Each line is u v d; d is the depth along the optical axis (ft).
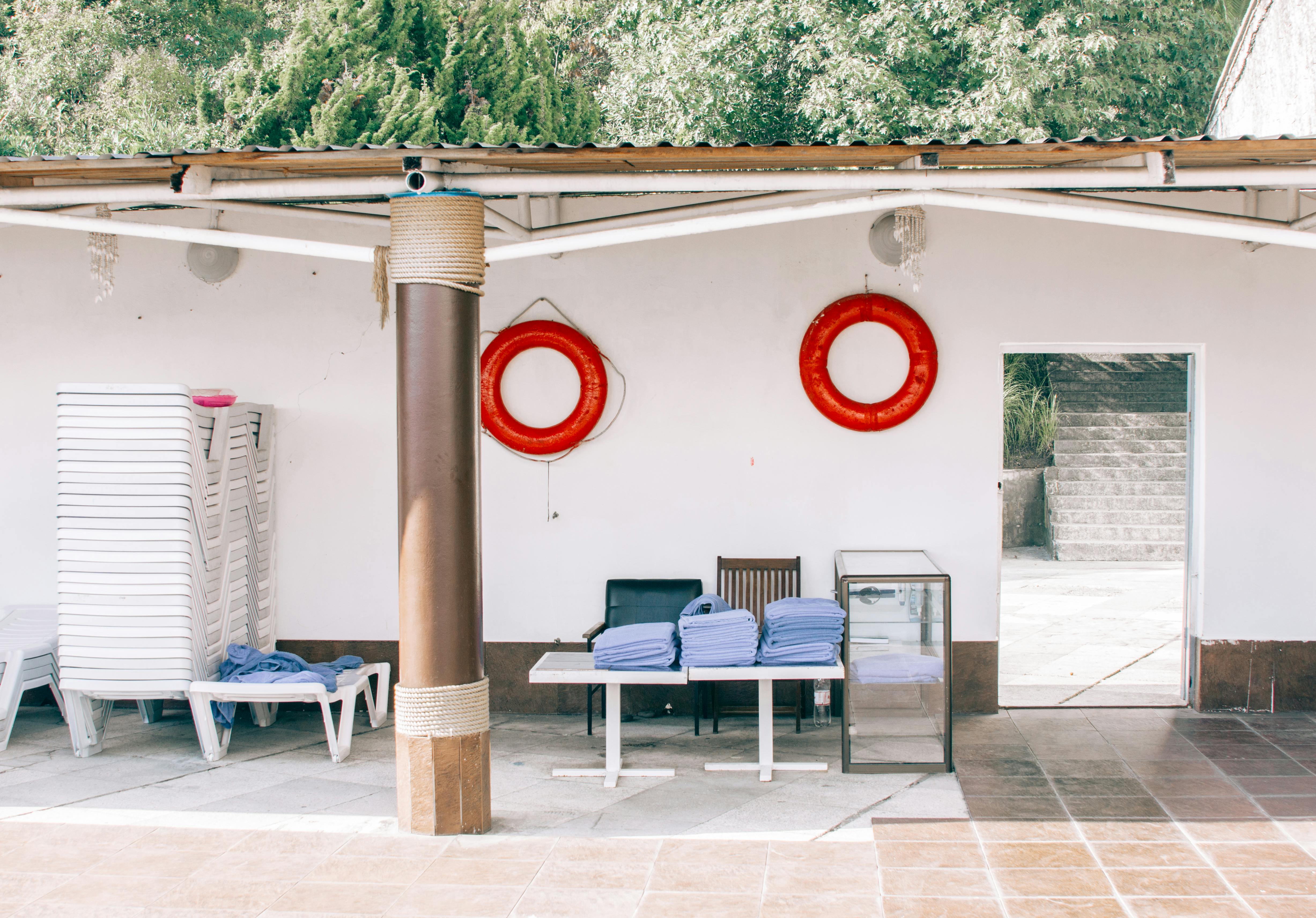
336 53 46.55
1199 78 44.60
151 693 16.53
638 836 13.25
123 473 16.29
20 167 13.89
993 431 18.90
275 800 14.73
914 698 16.33
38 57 55.16
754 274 19.08
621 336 19.29
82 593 16.43
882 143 14.39
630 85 49.32
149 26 56.70
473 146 12.69
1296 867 12.12
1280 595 18.78
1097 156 13.51
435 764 13.25
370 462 19.69
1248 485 18.76
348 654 19.75
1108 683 20.99
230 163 13.43
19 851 12.89
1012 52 41.50
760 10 44.01
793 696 18.99
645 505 19.33
